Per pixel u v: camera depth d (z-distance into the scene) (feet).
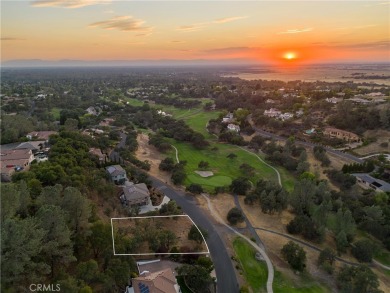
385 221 214.48
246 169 329.11
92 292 117.80
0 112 539.29
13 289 103.14
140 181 283.18
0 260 100.83
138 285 139.33
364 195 252.83
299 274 177.58
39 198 158.71
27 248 109.19
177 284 150.51
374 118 403.34
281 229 223.30
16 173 228.84
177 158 376.68
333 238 214.48
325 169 322.75
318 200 243.81
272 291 163.43
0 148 350.43
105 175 269.64
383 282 173.68
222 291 160.66
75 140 333.42
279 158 353.10
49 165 235.20
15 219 123.65
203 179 311.68
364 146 367.45
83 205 154.51
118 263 136.56
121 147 389.19
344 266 177.88
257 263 185.57
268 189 263.49
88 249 148.25
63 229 130.93
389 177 286.66
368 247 190.90
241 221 231.30
